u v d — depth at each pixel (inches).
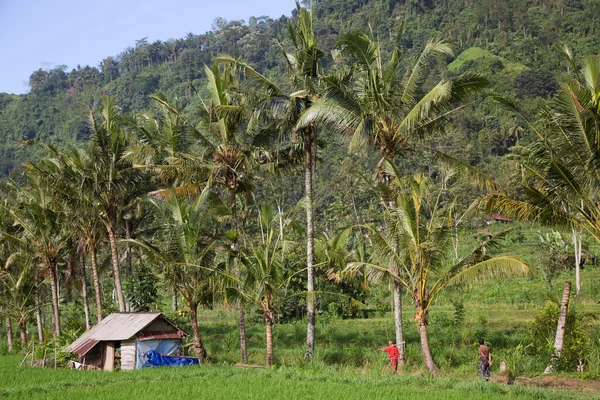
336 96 1032.8
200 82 6870.1
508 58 5211.6
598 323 1352.1
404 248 968.9
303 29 1144.8
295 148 1245.7
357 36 1006.4
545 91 4301.2
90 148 1423.5
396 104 1044.5
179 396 765.9
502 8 6092.5
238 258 1112.8
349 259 1213.1
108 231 1518.2
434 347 1189.7
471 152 3462.1
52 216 1593.3
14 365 1229.7
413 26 6525.6
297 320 1809.8
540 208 849.5
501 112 4215.1
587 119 787.4
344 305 1846.7
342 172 3250.5
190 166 1226.6
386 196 992.9
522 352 1044.5
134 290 1560.0
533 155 861.2
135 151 1369.3
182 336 1169.4
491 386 783.7
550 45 5241.1
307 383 849.5
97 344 1187.3
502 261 892.6
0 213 1820.9
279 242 1149.1
